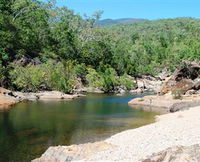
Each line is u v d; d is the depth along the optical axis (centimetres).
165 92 6500
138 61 13975
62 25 11481
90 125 3712
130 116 4391
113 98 6912
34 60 9038
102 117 4284
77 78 9169
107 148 2506
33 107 5138
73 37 11344
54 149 2481
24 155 2567
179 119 3638
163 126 3231
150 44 17288
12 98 5884
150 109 5134
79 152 2431
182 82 6450
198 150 1897
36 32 10331
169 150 1936
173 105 4903
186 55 13038
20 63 8575
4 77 7144
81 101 6216
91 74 9388
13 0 10569
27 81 7269
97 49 11631
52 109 4947
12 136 3153
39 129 3469
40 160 2414
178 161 1820
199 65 7125
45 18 11244
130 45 17338
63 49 10656
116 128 3556
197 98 5812
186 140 2608
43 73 7556
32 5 10750
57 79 7681
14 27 9575
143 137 2817
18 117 4159
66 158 2366
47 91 7388
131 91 9262
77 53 11175
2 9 10056
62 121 3938
